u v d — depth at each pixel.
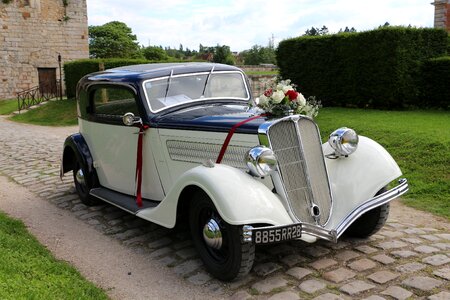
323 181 4.27
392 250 4.38
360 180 4.41
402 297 3.47
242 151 4.10
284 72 15.58
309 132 4.21
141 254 4.59
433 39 13.33
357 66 13.55
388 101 13.07
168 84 5.11
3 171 8.83
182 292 3.77
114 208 6.13
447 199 6.27
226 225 3.71
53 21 32.88
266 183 4.04
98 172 6.02
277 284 3.78
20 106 25.20
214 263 3.96
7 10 31.23
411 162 7.59
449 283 3.67
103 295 3.69
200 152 4.49
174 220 4.18
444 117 11.06
